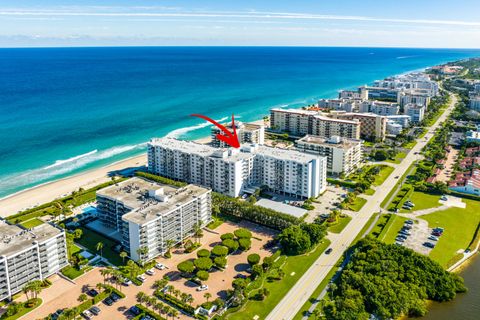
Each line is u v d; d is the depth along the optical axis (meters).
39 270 194.62
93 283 197.25
